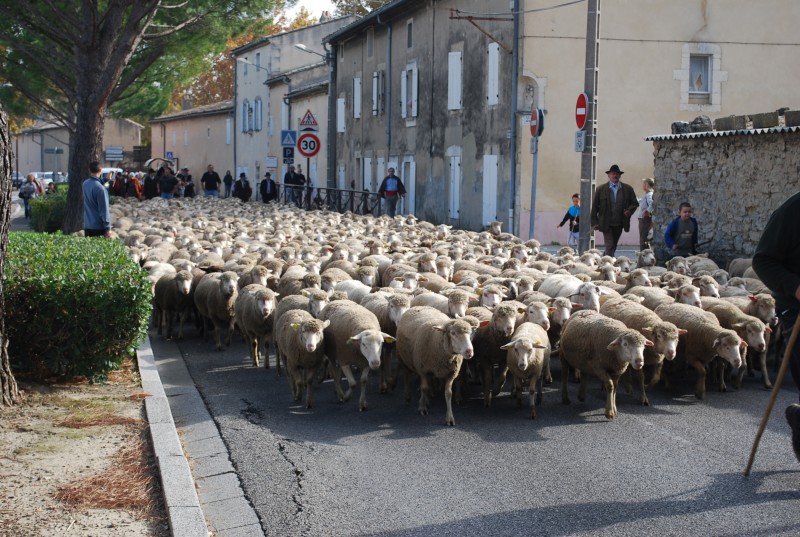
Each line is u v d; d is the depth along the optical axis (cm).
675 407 940
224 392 997
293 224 2461
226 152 6881
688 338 990
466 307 1057
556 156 2645
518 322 1061
